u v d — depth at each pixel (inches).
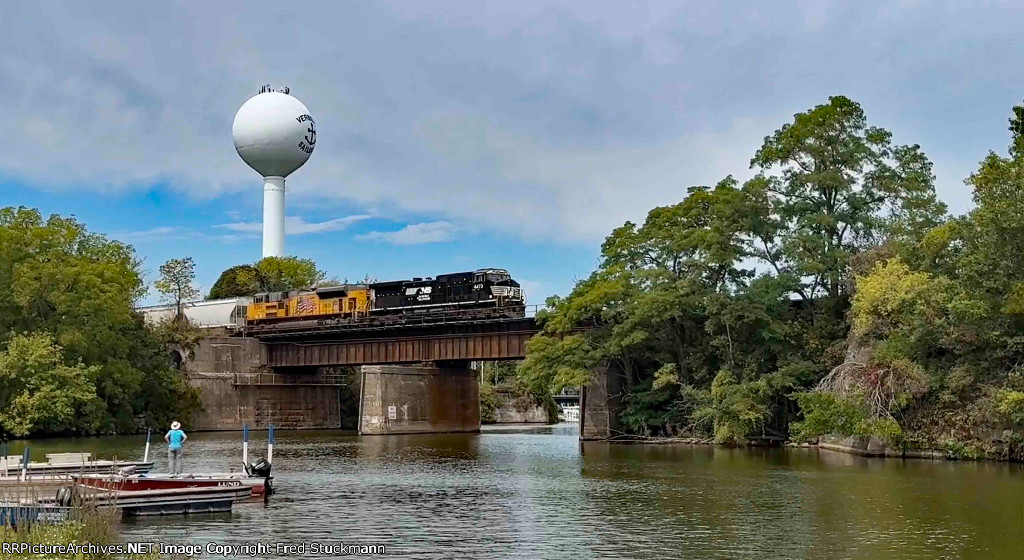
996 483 2074.3
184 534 1515.7
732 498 1921.8
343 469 2640.3
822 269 3361.2
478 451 3378.4
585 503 1875.0
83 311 4271.7
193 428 5064.0
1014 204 2459.4
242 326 5502.0
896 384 2679.6
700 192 3715.6
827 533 1513.3
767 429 3422.7
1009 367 2596.0
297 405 5541.3
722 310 3430.1
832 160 3533.5
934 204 3405.5
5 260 4239.7
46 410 3959.2
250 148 6801.2
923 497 1877.5
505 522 1644.9
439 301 4640.8
